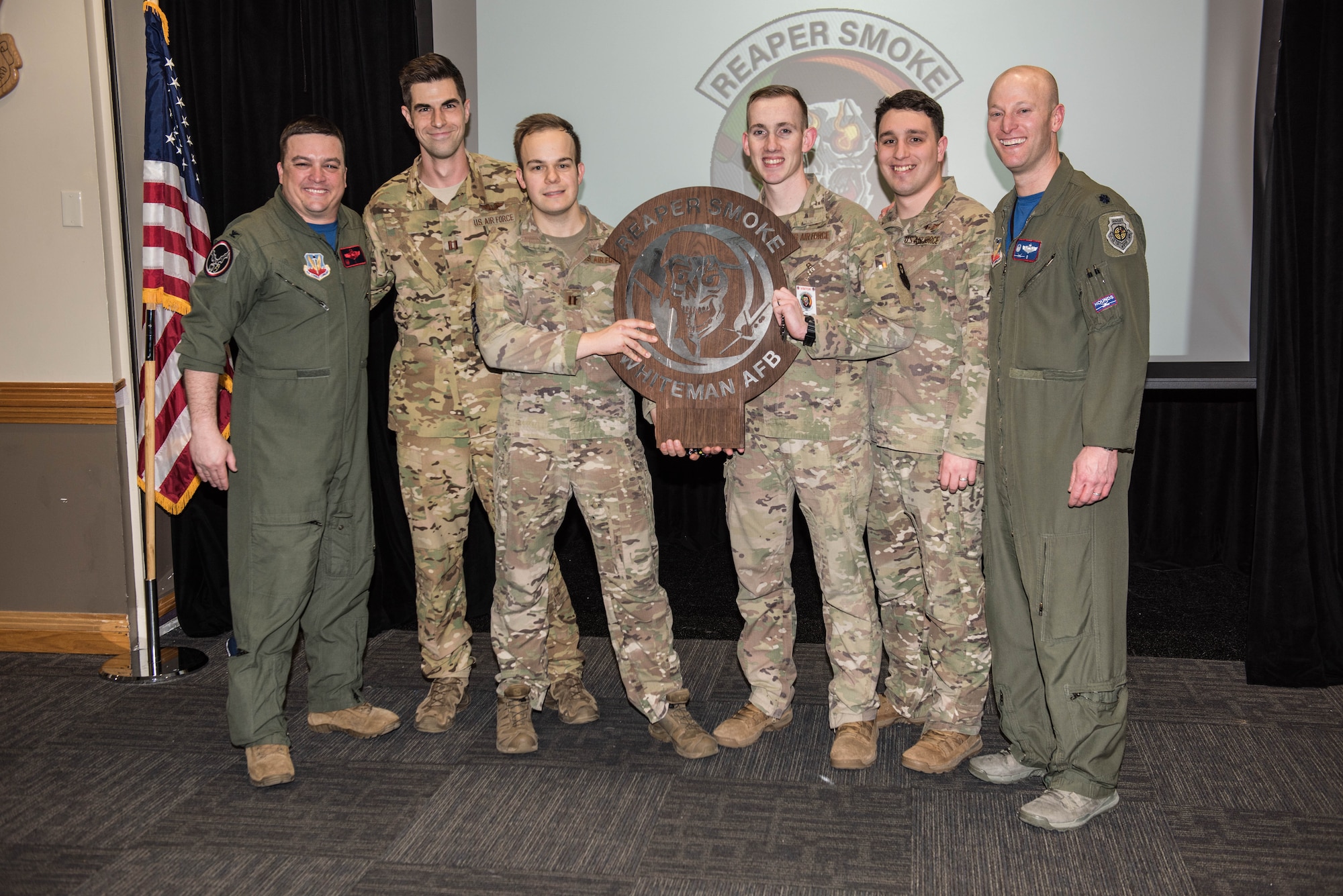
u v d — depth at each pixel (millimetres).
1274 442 3025
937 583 2480
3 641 3375
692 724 2607
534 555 2566
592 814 2301
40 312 3307
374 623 3590
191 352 2391
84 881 2061
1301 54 2998
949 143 3348
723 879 2047
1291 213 3035
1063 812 2205
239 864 2115
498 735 2633
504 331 2410
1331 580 3049
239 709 2467
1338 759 2523
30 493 3359
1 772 2525
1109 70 3230
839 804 2334
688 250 2404
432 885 2037
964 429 2348
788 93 2342
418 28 3465
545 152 2350
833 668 2574
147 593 3121
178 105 3176
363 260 2613
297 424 2479
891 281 2344
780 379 2428
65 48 3199
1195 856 2105
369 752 2623
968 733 2523
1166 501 4168
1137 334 2105
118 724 2812
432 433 2709
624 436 2525
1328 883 2012
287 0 3514
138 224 3541
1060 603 2223
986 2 3266
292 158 2439
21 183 3271
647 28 3447
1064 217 2197
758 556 2541
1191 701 2893
